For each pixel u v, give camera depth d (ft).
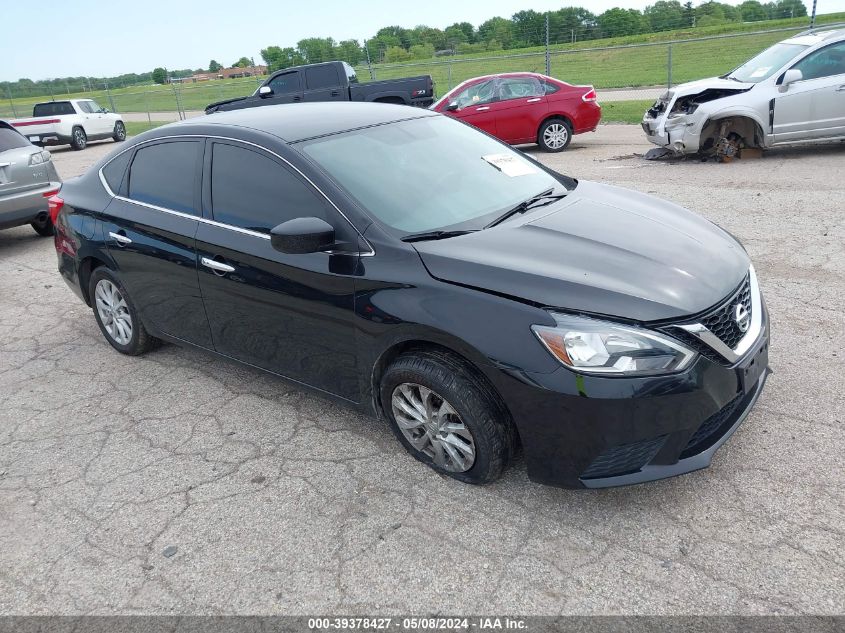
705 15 93.56
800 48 31.76
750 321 10.11
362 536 9.85
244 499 10.91
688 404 8.89
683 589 8.38
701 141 33.01
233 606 8.86
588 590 8.52
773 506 9.57
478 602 8.54
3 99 135.64
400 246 10.39
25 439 13.34
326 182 11.23
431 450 11.00
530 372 8.98
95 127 77.05
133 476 11.82
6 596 9.38
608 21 96.73
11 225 27.09
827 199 24.16
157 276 13.99
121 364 16.26
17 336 18.72
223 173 12.69
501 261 9.80
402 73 91.30
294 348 11.99
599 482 9.20
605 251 10.18
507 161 13.53
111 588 9.34
